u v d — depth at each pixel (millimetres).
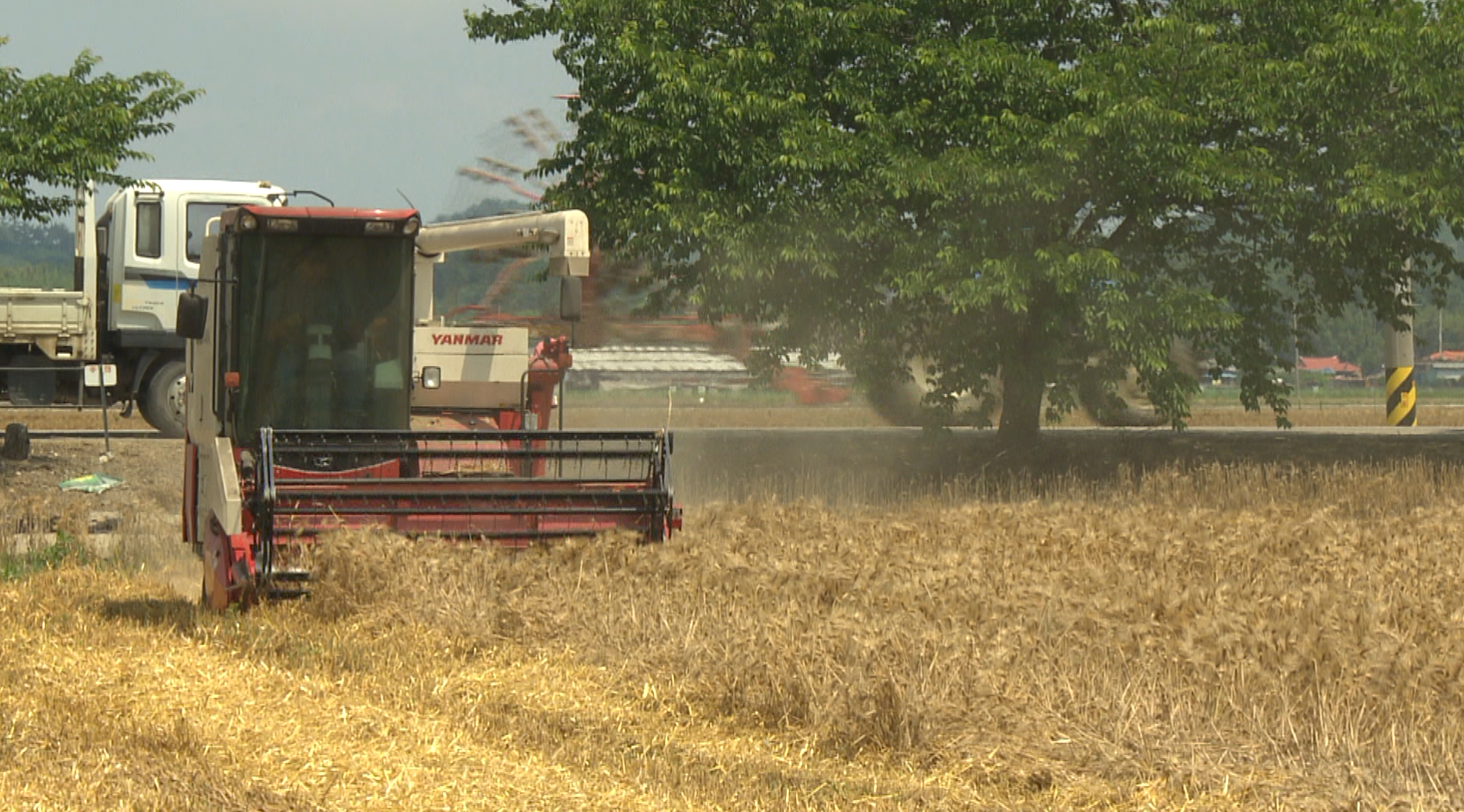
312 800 23188
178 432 85562
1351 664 28203
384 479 41875
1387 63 76688
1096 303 77562
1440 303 89562
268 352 45781
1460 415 163750
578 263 51906
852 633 30641
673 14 85000
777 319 85750
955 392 85562
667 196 80875
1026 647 30188
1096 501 69438
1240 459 88750
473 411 53000
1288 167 79438
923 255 79375
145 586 47000
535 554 41125
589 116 87062
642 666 31891
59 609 40750
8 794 22812
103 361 83250
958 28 88062
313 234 45750
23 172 70750
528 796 23641
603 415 134000
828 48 84188
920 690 27578
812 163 78375
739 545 44281
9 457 76562
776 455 90750
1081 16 87625
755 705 28656
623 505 43531
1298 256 84250
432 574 38125
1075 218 84312
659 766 25250
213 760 25094
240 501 40094
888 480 83812
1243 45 81375
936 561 41156
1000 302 81688
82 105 71562
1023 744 25906
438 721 28234
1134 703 27203
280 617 38000
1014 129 78750
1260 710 26719
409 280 47000
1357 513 63719
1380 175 76500
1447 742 25359
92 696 29672
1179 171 76000
